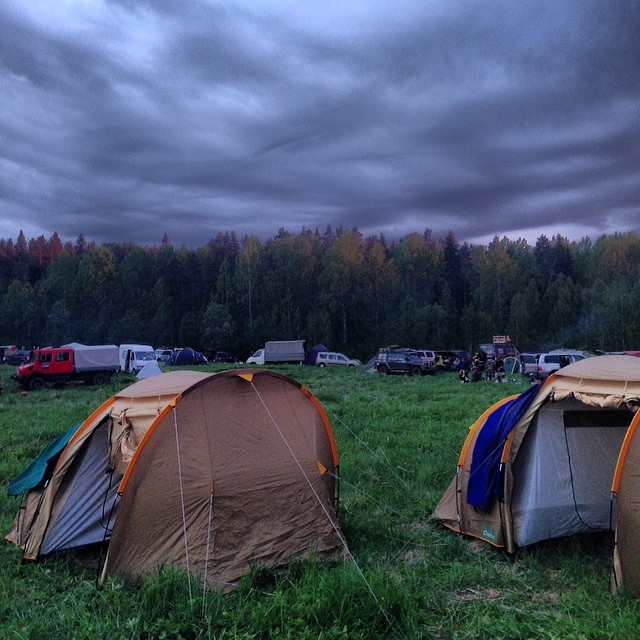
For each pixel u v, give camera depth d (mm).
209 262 92000
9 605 5168
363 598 4910
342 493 8617
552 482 6527
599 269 81625
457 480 7129
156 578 5309
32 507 6699
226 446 6180
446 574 5773
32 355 29594
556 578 5703
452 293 89688
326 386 27250
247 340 74188
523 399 6621
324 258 89188
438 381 31250
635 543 5188
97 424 6594
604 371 6039
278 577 5680
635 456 5293
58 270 92125
